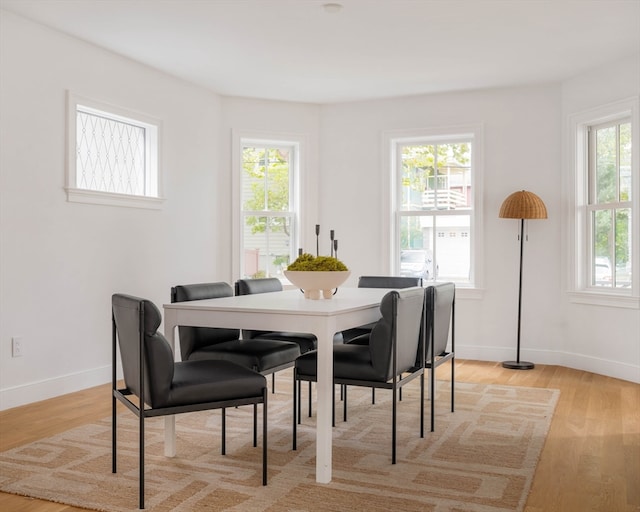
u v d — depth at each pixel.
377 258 6.51
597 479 2.85
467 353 6.20
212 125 6.22
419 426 3.71
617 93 5.24
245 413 4.04
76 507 2.52
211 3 4.03
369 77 5.72
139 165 5.47
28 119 4.29
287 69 5.48
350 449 3.26
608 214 5.50
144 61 5.23
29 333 4.32
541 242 5.94
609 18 4.30
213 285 3.83
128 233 5.18
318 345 2.80
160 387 2.50
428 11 4.18
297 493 2.65
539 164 5.95
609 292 5.42
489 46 4.88
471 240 6.27
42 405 4.23
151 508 2.49
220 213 6.35
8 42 4.15
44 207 4.42
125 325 2.64
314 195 6.66
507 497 2.61
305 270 3.47
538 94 5.95
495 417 3.93
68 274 4.62
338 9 4.13
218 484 2.75
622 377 5.20
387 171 6.46
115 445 2.90
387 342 2.97
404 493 2.65
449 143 6.38
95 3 4.02
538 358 5.97
